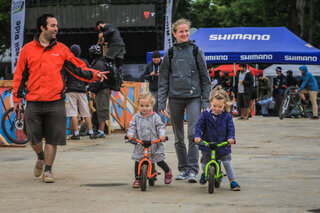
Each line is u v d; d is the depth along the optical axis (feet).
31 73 22.54
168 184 21.86
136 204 17.67
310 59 68.44
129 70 113.29
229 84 81.15
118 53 46.03
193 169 22.61
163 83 23.38
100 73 23.57
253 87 68.54
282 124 58.59
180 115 23.15
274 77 100.07
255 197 18.72
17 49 88.58
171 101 23.16
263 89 86.74
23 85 22.84
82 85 40.73
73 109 40.81
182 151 23.29
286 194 19.22
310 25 125.29
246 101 67.97
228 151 20.59
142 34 115.55
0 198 18.89
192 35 74.28
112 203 17.87
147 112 21.36
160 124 21.35
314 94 69.56
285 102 69.82
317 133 46.11
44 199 18.65
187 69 22.74
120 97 51.19
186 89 22.74
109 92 42.83
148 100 21.21
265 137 42.42
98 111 42.37
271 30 72.59
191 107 22.79
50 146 22.63
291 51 68.33
